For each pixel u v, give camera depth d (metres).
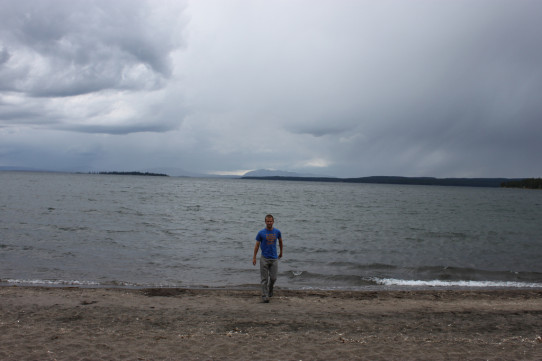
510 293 11.14
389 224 30.70
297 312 8.70
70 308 8.58
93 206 37.84
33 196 48.19
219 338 6.67
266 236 9.52
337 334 7.09
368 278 13.03
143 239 19.88
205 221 29.61
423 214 41.31
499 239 23.11
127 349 6.02
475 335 7.17
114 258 15.16
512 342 6.71
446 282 12.72
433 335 7.14
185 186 116.44
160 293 10.34
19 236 18.95
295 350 6.11
